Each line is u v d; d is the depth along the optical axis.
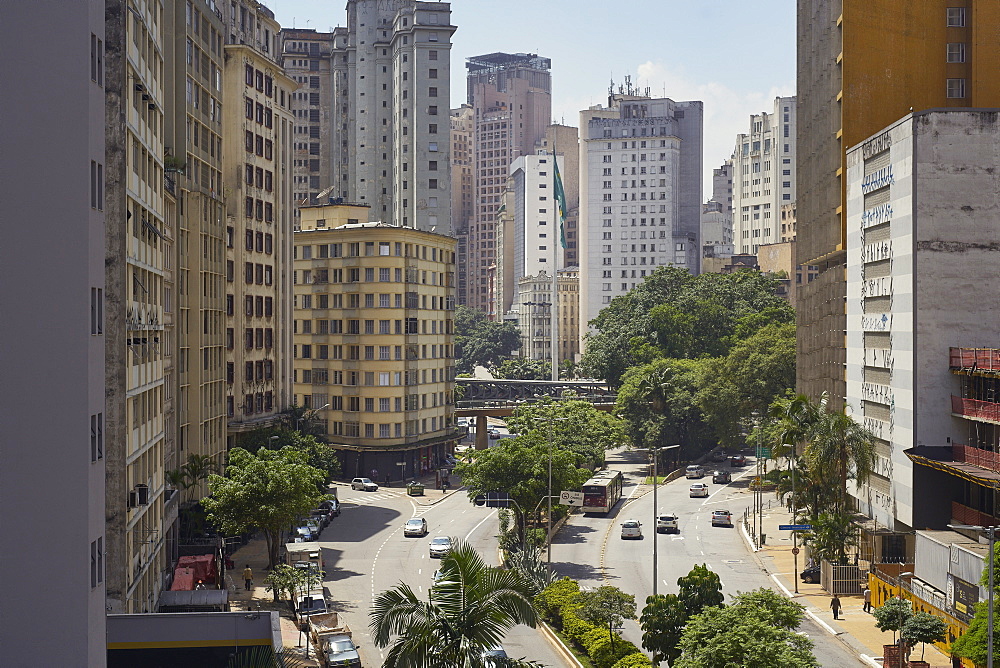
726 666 38.88
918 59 87.88
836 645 60.72
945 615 57.69
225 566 80.25
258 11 118.88
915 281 70.69
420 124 181.38
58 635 29.77
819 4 99.69
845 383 91.75
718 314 168.25
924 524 70.19
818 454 75.94
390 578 78.12
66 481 29.94
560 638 60.56
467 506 114.31
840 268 92.88
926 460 67.38
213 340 86.62
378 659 57.00
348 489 126.94
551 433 109.12
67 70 30.27
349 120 196.50
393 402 129.62
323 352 134.38
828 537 74.50
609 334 174.75
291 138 120.00
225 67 103.69
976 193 70.19
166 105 75.38
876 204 79.56
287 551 77.81
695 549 90.88
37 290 30.00
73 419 30.03
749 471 142.00
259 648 41.44
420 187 181.50
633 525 95.88
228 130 103.38
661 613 49.94
